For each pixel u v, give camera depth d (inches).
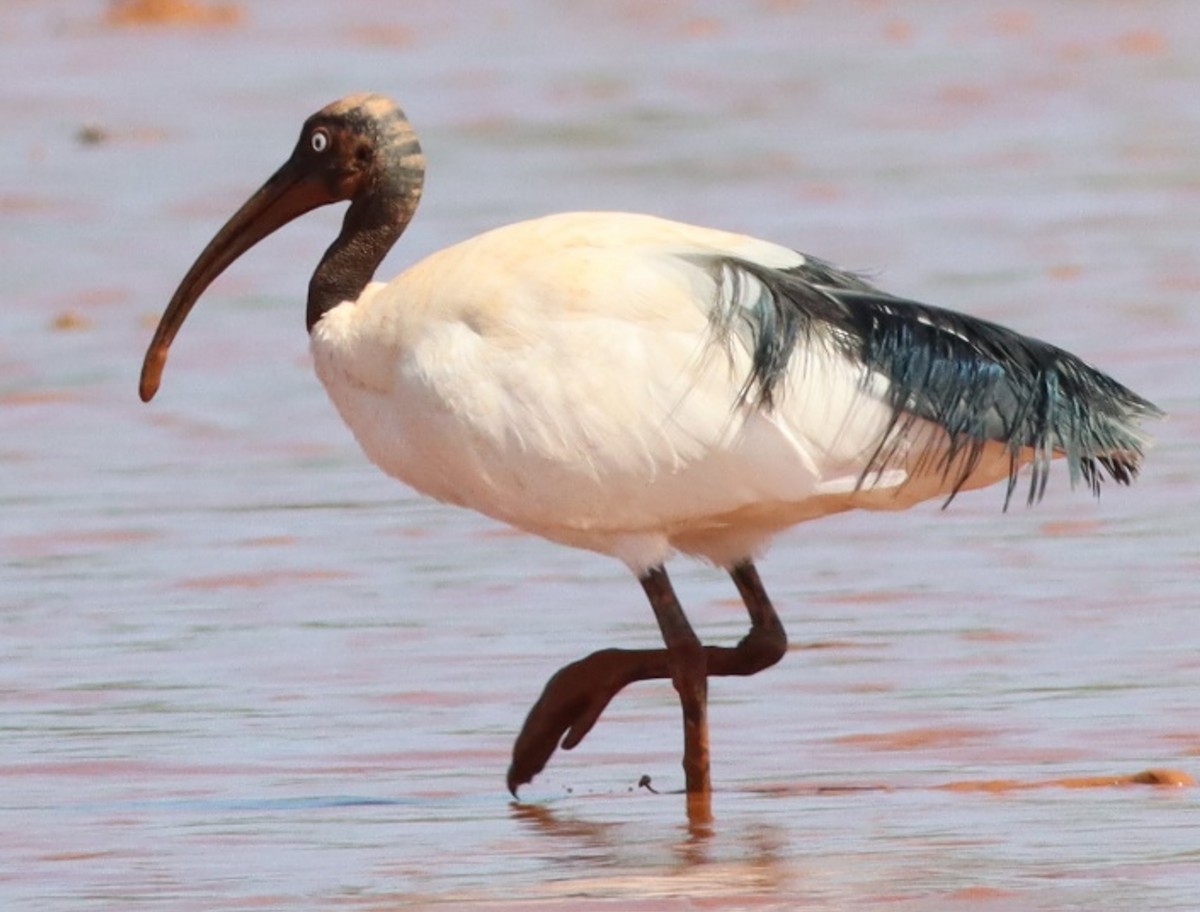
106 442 818.2
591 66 1766.7
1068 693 536.4
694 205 1251.2
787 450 463.8
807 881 408.5
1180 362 879.1
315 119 521.0
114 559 679.7
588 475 467.5
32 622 616.7
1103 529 685.9
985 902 391.2
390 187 515.2
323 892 409.4
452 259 479.2
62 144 1481.3
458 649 588.4
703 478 466.9
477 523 715.4
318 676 566.9
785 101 1599.4
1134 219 1176.8
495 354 467.5
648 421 463.2
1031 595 622.5
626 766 501.0
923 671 559.5
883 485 470.9
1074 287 1019.9
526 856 432.5
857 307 468.4
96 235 1202.0
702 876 414.0
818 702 539.2
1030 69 1700.3
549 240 475.8
